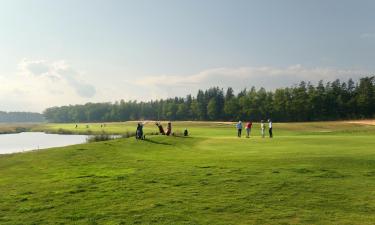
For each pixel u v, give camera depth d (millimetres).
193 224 11281
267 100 166125
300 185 15812
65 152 29109
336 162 20781
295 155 24312
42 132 137500
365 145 31172
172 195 14750
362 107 154625
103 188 16375
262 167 20203
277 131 85625
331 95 161125
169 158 26359
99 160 25609
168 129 50875
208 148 33750
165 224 11344
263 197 14141
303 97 154750
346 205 12953
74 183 17641
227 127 111500
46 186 17219
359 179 16781
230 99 190250
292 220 11492
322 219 11539
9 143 75188
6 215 12781
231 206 13086
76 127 145000
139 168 21531
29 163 24719
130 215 12320
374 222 11180
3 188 17109
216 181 17016
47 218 12297
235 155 26297
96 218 12125
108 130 121688
